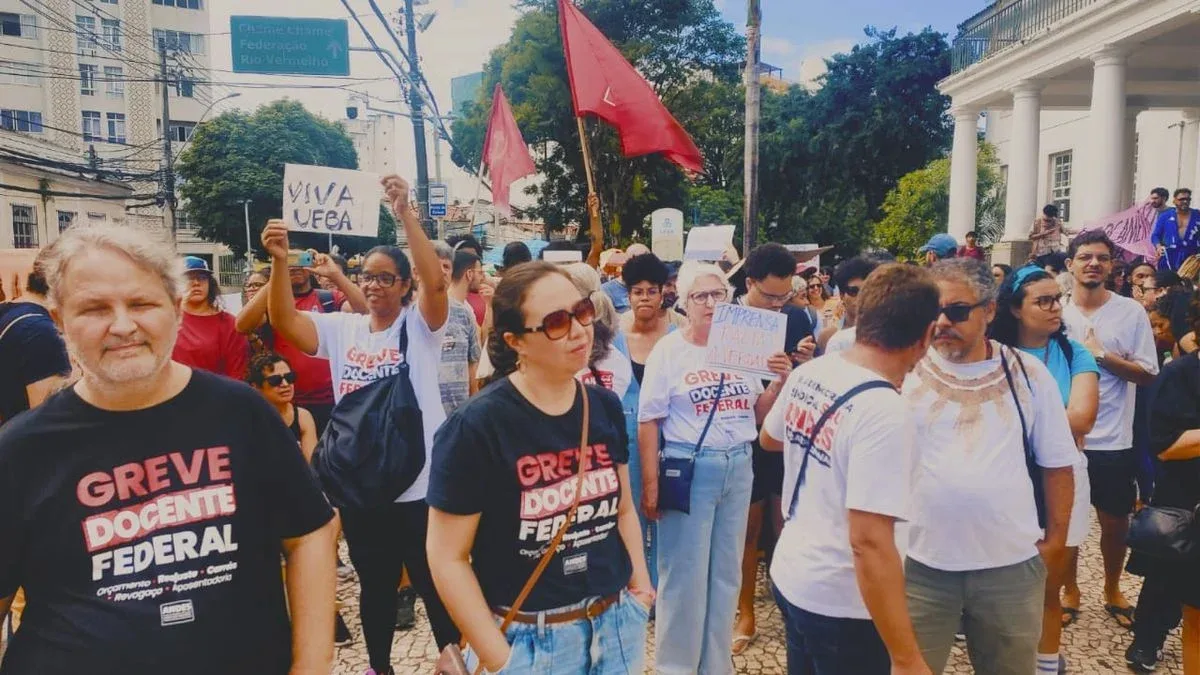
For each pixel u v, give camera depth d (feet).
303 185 15.38
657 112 21.83
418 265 10.97
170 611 5.07
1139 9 37.09
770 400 11.17
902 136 98.27
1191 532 9.53
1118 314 13.28
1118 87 39.91
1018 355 8.42
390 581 11.11
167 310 5.18
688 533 10.55
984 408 8.16
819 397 7.38
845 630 7.17
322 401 16.05
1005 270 25.26
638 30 77.92
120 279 4.94
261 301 13.65
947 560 8.09
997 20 54.54
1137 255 33.35
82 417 5.10
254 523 5.52
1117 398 13.02
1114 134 39.99
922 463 8.21
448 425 6.59
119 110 140.77
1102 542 13.38
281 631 5.68
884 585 6.48
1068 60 42.83
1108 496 13.08
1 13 127.54
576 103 21.53
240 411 5.55
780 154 101.81
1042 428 8.30
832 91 102.58
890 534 6.54
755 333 10.39
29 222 93.56
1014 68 48.26
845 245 99.14
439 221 59.77
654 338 12.99
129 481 5.08
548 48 70.79
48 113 132.26
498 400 6.59
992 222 70.03
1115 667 11.77
